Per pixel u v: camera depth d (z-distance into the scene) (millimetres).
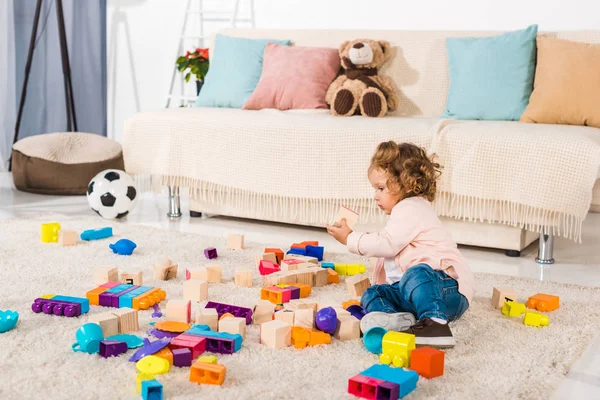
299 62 3504
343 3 4195
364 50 3332
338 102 3262
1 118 4184
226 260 2484
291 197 2943
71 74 4500
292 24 4352
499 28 3871
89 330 1640
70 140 3799
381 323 1713
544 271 2506
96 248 2600
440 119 3139
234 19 4449
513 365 1623
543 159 2479
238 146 2992
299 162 2877
